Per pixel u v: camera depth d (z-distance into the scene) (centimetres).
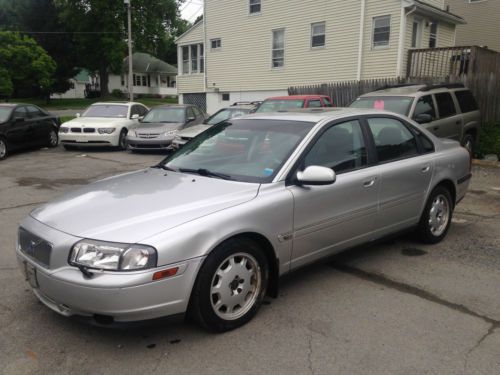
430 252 502
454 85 1051
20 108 1317
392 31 1738
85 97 5619
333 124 418
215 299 326
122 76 5841
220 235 315
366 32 1808
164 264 291
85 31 4362
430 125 897
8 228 598
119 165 1129
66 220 324
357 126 440
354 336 329
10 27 4781
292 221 364
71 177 973
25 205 730
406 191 469
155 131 1290
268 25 2142
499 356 304
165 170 425
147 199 343
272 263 362
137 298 285
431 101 940
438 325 345
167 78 6234
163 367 293
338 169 407
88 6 4291
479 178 949
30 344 319
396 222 468
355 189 412
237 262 337
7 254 497
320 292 401
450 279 430
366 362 297
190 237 302
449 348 313
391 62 1756
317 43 1983
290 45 2077
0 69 3359
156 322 298
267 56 2173
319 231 388
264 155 392
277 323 347
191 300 313
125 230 300
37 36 4466
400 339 325
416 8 1689
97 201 349
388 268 457
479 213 674
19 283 419
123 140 1407
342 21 1873
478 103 1245
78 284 288
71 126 1366
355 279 430
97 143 1359
